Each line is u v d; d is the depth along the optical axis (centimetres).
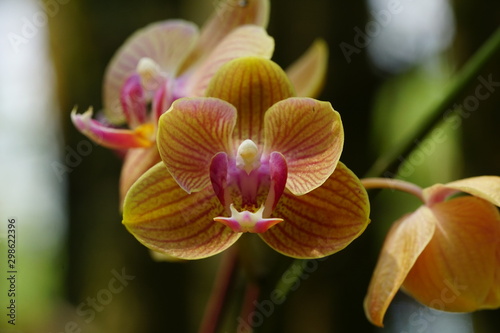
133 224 43
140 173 47
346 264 66
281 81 43
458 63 58
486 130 56
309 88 49
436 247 45
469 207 45
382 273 45
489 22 56
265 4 47
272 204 43
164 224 43
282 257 46
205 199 44
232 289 47
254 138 44
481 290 45
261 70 43
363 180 45
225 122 43
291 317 63
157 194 43
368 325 66
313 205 43
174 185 43
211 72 46
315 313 64
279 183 43
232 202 44
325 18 65
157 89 48
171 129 43
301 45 64
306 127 43
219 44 46
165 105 48
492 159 56
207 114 43
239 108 44
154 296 66
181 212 43
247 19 47
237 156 44
